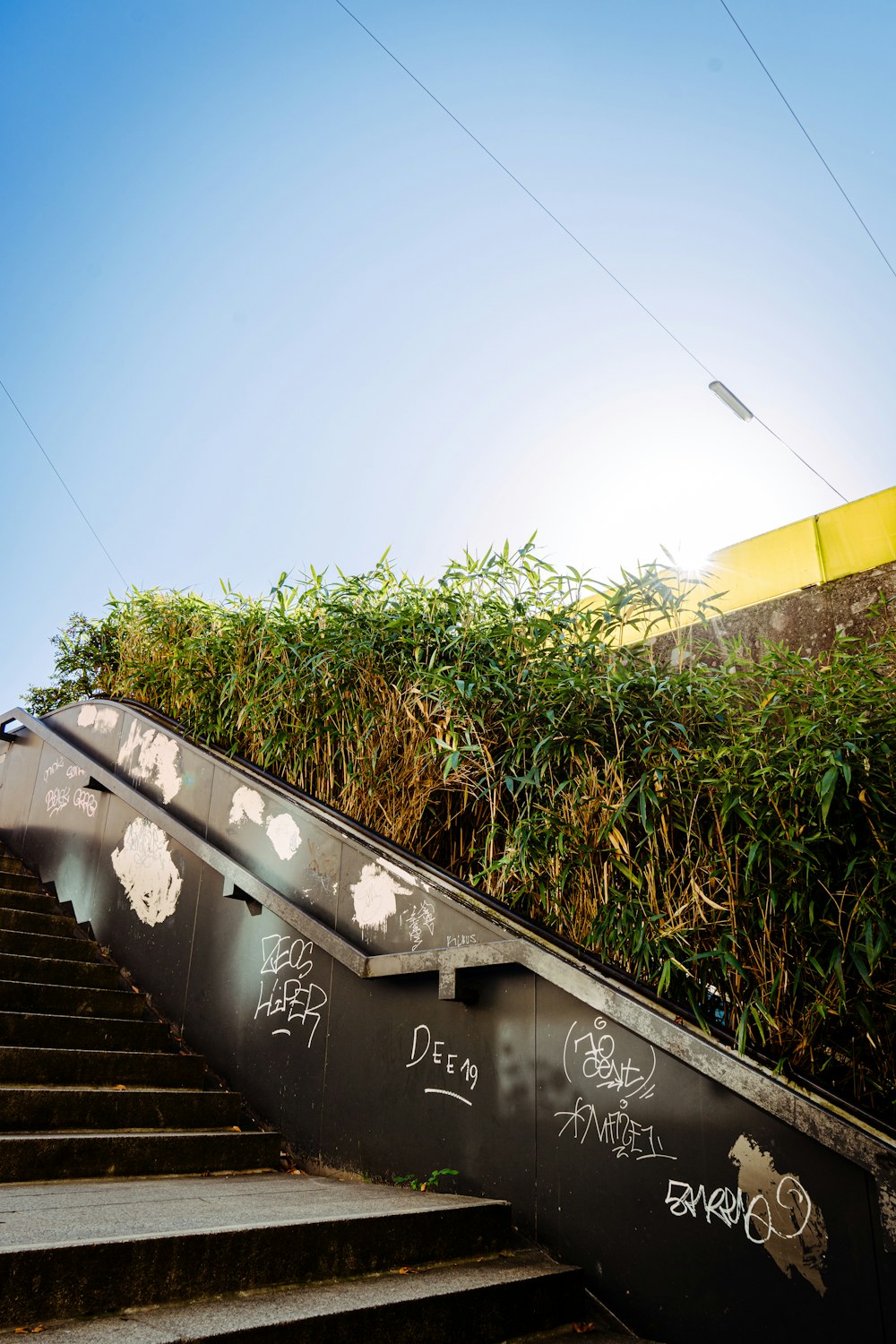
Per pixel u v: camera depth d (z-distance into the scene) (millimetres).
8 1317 1880
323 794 4656
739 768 3025
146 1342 1834
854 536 4352
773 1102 2527
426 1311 2354
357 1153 3682
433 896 3701
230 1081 4309
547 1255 2963
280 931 4348
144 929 5121
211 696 5457
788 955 2861
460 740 4004
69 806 6082
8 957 4457
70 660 8633
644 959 3051
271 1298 2238
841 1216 2387
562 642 4078
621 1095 2953
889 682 3004
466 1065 3428
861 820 2852
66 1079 3744
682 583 4324
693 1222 2676
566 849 3357
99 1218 2422
